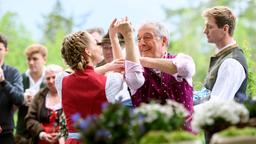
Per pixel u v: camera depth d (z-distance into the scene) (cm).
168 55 627
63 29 2664
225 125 487
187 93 613
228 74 669
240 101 544
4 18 2400
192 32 2628
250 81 773
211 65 694
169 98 609
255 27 2319
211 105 494
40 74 921
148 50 621
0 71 838
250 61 790
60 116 773
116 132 461
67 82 612
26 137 865
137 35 627
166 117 475
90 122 468
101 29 805
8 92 841
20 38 2395
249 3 2386
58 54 2045
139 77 601
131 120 466
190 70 608
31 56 920
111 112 466
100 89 600
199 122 492
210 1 2633
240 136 459
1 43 845
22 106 873
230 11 683
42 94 845
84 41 612
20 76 872
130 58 600
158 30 621
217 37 682
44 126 833
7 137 846
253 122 490
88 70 610
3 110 843
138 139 465
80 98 603
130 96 623
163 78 613
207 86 687
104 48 708
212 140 468
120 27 600
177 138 460
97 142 461
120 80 606
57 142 822
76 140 601
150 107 477
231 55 677
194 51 2438
